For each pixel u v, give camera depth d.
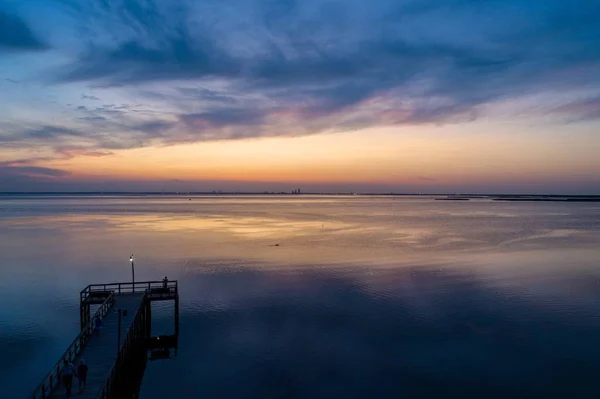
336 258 64.31
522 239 84.12
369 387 25.95
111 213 172.12
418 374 27.36
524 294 43.31
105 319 30.17
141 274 54.88
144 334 34.03
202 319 37.78
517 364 28.41
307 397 25.08
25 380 26.88
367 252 69.50
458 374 27.28
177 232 99.94
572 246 74.56
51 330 35.06
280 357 30.08
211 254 68.69
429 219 139.88
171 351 31.48
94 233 97.31
